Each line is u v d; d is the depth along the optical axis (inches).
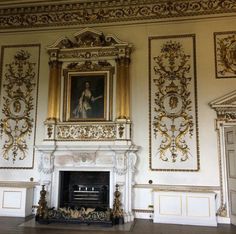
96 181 264.1
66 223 226.4
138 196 250.4
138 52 271.0
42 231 204.2
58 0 283.6
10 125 278.1
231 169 234.4
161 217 234.7
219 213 234.7
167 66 264.5
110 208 238.4
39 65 284.0
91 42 273.9
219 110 246.7
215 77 254.7
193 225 226.8
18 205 251.3
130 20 277.0
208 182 241.3
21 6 292.2
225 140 243.0
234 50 256.2
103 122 258.5
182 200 233.8
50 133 259.4
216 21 263.7
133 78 267.9
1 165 272.8
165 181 248.4
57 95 270.5
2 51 292.4
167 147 252.7
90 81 271.3
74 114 267.7
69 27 286.0
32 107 277.7
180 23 269.0
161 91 261.7
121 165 243.6
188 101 255.4
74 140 259.0
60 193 258.2
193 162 246.5
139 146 255.1
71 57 275.7
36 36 289.9
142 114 261.3
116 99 261.6
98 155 252.5
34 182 265.0
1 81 287.1
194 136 249.8
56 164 257.1
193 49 262.7
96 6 283.1
